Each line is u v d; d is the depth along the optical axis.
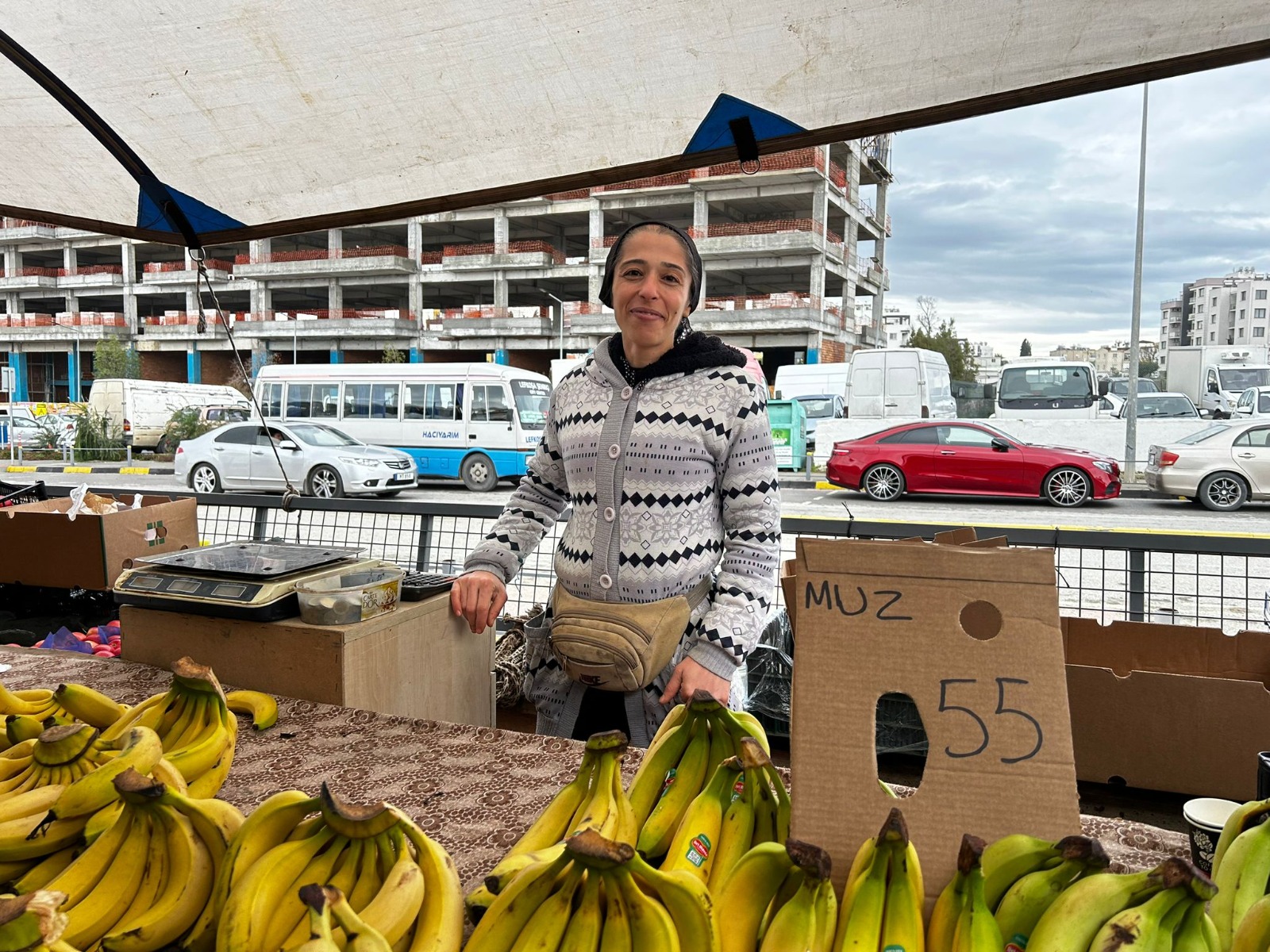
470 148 2.48
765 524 1.92
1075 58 1.88
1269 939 0.83
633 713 1.93
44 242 49.19
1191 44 1.80
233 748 1.43
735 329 35.19
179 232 3.00
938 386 19.59
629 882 0.85
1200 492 12.81
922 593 1.06
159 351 48.56
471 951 0.89
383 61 2.16
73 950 0.84
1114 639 2.97
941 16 1.80
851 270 41.53
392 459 15.34
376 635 2.11
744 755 1.03
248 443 15.12
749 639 1.79
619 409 1.95
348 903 0.87
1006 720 1.02
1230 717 2.58
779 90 2.11
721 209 39.91
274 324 43.47
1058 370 18.44
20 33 2.11
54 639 2.93
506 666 3.36
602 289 2.03
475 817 1.43
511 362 43.12
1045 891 0.88
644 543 1.90
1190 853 1.31
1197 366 23.09
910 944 0.84
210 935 0.96
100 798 1.08
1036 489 13.21
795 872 0.89
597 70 2.12
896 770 3.21
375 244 47.56
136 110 2.41
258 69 2.22
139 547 4.03
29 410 25.48
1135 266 16.48
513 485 18.22
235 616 2.07
